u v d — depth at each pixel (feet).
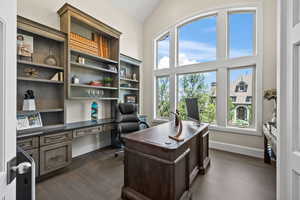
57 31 8.45
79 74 10.78
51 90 9.04
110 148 12.29
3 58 2.20
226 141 11.71
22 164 2.45
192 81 13.75
